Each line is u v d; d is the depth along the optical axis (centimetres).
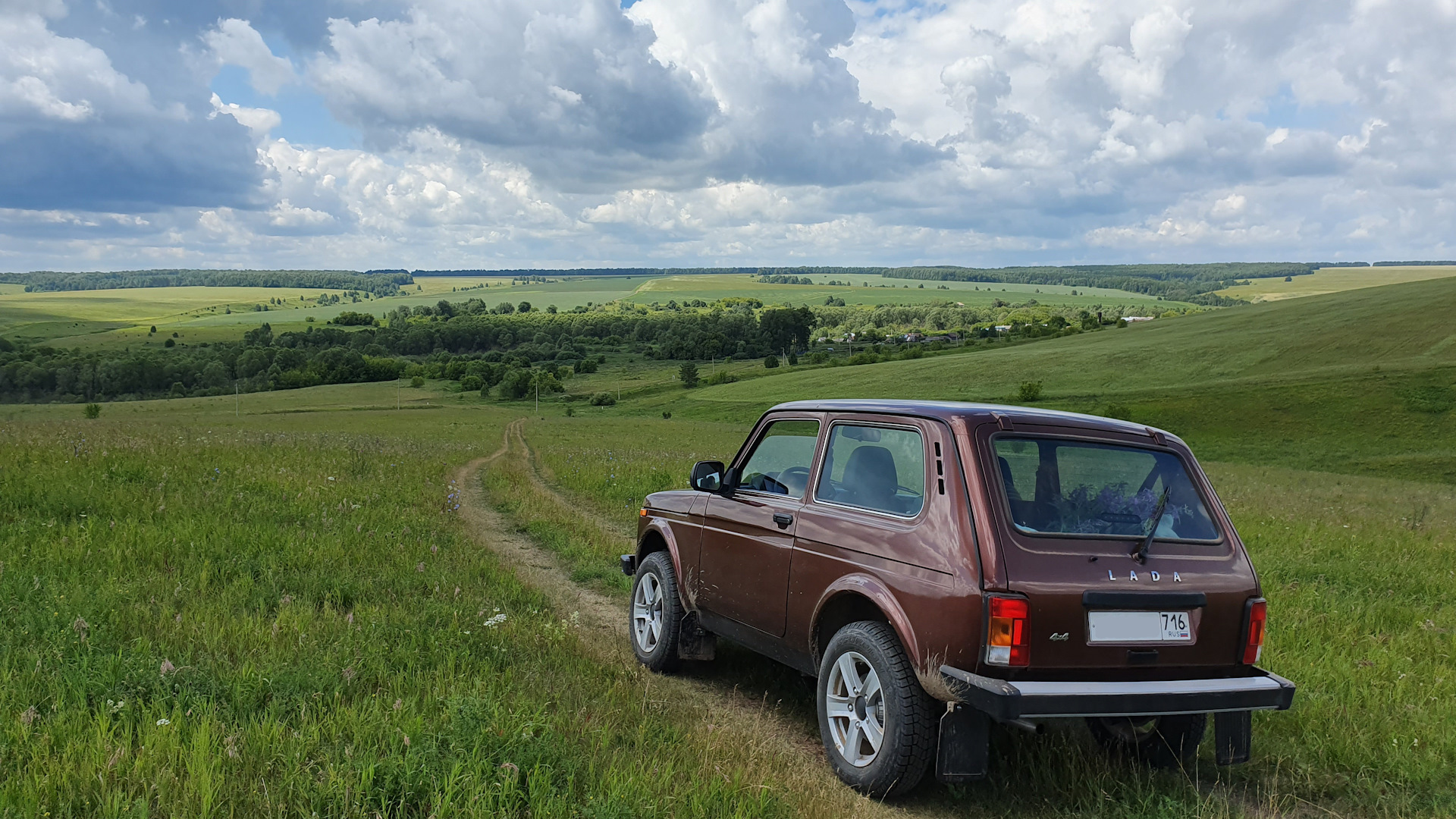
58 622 484
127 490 997
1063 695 352
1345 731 465
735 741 423
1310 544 1139
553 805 320
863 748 410
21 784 299
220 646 480
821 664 434
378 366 17262
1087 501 402
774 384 12619
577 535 1104
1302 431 7581
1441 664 597
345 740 365
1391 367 8788
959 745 370
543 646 569
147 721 361
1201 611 396
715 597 538
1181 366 10656
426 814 313
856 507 445
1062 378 10750
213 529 820
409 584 707
